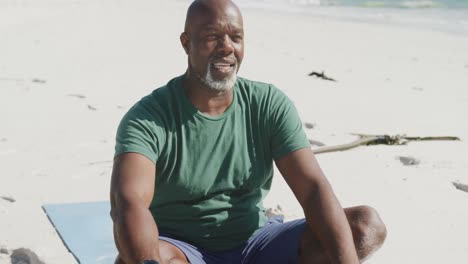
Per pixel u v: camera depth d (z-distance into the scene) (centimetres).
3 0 1605
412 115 825
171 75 984
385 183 577
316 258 345
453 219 508
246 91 355
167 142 340
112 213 323
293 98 885
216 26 335
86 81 920
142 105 345
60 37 1234
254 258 358
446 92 976
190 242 352
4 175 563
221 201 351
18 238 446
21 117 738
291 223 361
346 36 1495
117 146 336
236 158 348
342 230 331
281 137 351
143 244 306
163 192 347
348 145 670
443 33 1594
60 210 474
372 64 1178
